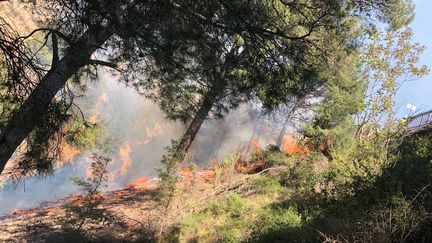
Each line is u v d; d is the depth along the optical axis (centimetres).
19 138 671
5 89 559
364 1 767
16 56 521
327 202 996
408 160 746
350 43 1006
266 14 651
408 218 591
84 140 803
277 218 1011
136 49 680
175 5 580
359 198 765
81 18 536
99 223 1238
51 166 716
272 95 722
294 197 1235
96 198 1198
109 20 546
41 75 578
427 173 664
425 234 578
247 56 698
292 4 677
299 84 726
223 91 830
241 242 971
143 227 1170
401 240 568
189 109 1112
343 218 749
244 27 641
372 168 912
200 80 832
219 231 1075
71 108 731
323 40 768
